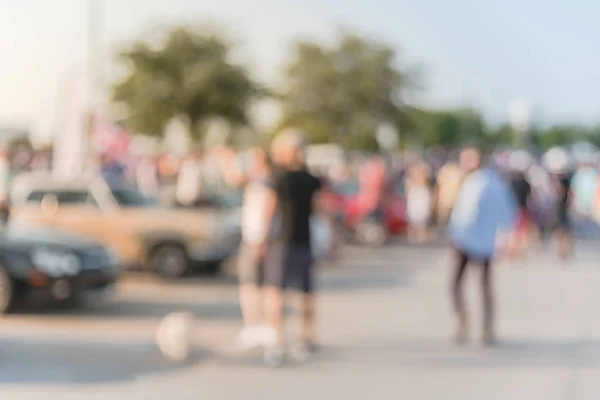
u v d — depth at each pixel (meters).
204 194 22.14
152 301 16.95
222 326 14.28
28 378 10.53
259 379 10.58
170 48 46.03
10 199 19.69
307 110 65.25
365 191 31.00
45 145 32.84
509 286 19.52
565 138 88.31
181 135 46.62
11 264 14.68
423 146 100.38
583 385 10.27
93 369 11.07
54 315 15.07
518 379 10.59
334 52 65.81
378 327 14.23
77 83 23.78
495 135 92.50
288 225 11.65
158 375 10.77
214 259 20.22
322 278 21.00
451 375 10.84
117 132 28.98
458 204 12.76
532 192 30.03
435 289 19.14
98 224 20.02
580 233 33.38
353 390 9.99
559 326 14.36
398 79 66.12
